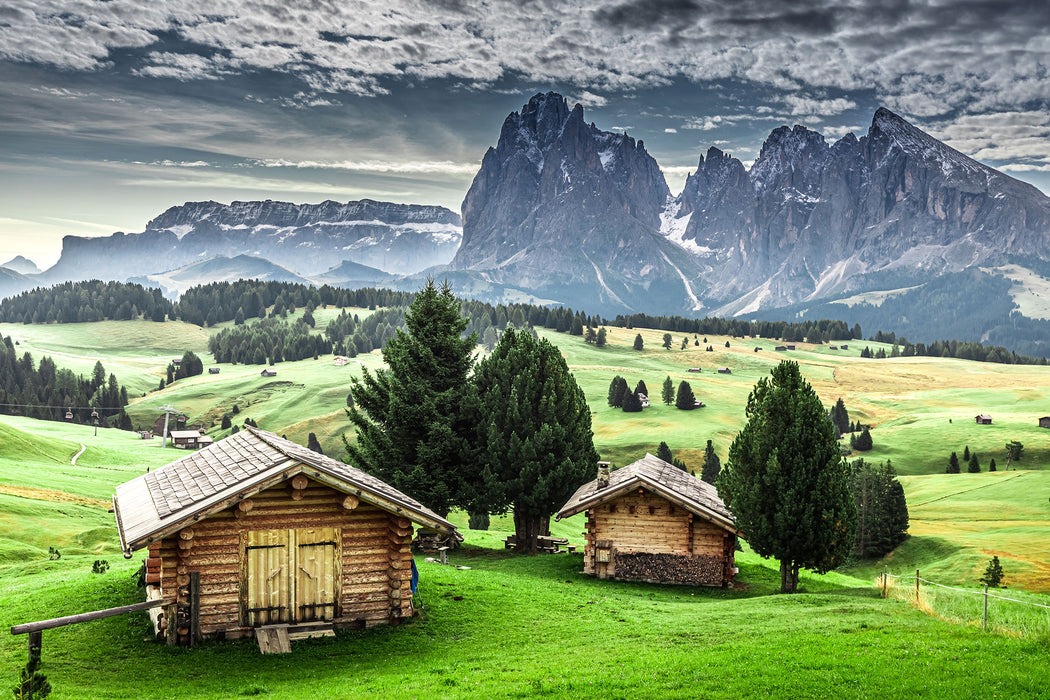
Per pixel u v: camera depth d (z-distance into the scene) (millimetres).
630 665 20469
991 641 20641
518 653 23328
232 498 23391
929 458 196500
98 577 31812
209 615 23781
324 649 23828
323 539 25281
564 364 51469
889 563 110188
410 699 18375
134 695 19594
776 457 36000
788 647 21219
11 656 22016
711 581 39938
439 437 48812
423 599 29094
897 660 19109
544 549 51156
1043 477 150625
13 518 52812
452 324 51344
